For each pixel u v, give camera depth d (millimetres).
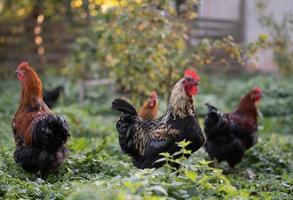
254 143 10078
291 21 22406
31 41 23172
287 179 8422
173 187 5719
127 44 11719
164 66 11641
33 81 8055
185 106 7355
